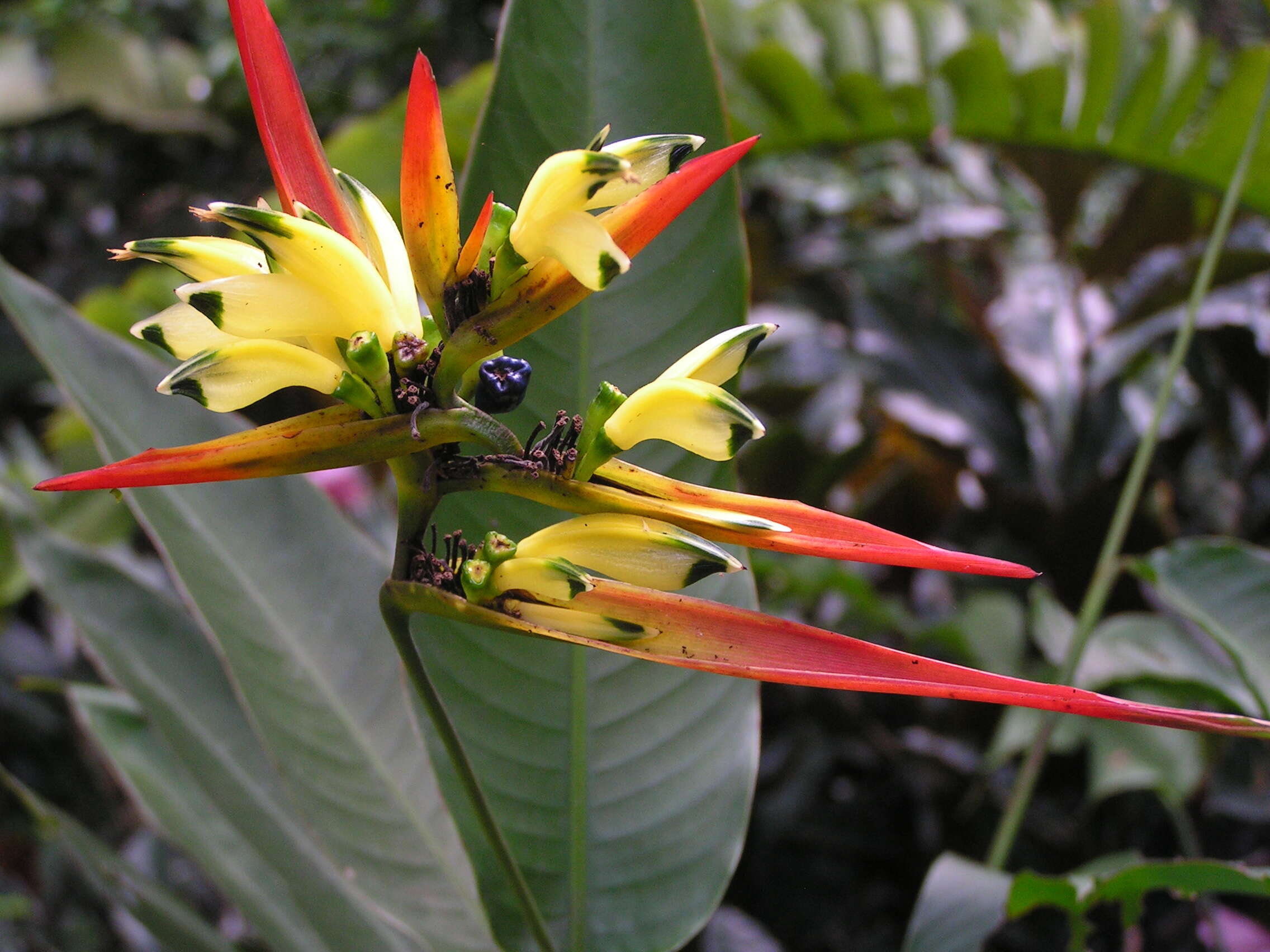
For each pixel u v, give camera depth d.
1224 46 1.31
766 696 0.81
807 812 0.77
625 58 0.37
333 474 0.74
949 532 0.87
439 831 0.41
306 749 0.41
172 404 0.43
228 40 1.75
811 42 0.79
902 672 0.23
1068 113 0.76
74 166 1.73
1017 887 0.36
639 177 0.23
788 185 1.45
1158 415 0.49
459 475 0.22
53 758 1.03
